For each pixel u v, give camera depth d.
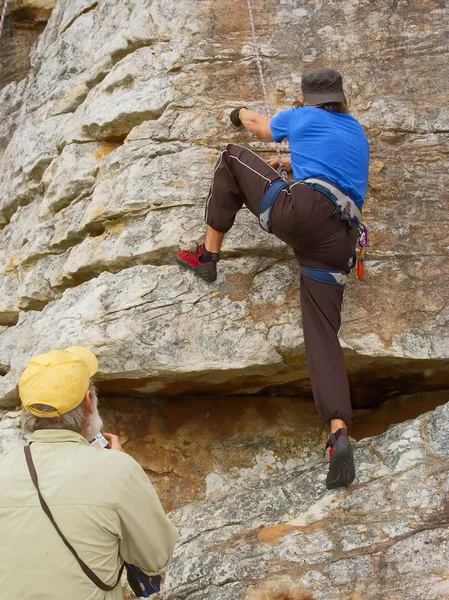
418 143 4.55
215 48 4.84
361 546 3.34
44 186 5.61
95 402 2.82
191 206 4.46
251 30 4.86
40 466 2.55
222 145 4.61
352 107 4.66
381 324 4.23
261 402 4.86
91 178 5.10
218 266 4.34
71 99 5.61
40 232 5.28
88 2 5.84
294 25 4.84
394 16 4.79
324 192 3.59
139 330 4.18
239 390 4.74
